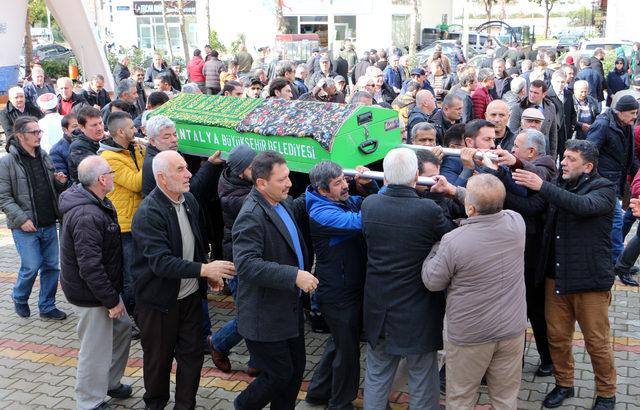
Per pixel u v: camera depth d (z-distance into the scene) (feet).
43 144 27.35
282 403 14.14
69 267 14.61
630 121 22.98
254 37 102.63
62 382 17.43
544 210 14.82
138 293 14.23
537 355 17.95
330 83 30.73
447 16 139.95
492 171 14.56
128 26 108.68
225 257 17.26
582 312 14.55
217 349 17.15
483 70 34.37
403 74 50.44
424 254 13.02
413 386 13.60
